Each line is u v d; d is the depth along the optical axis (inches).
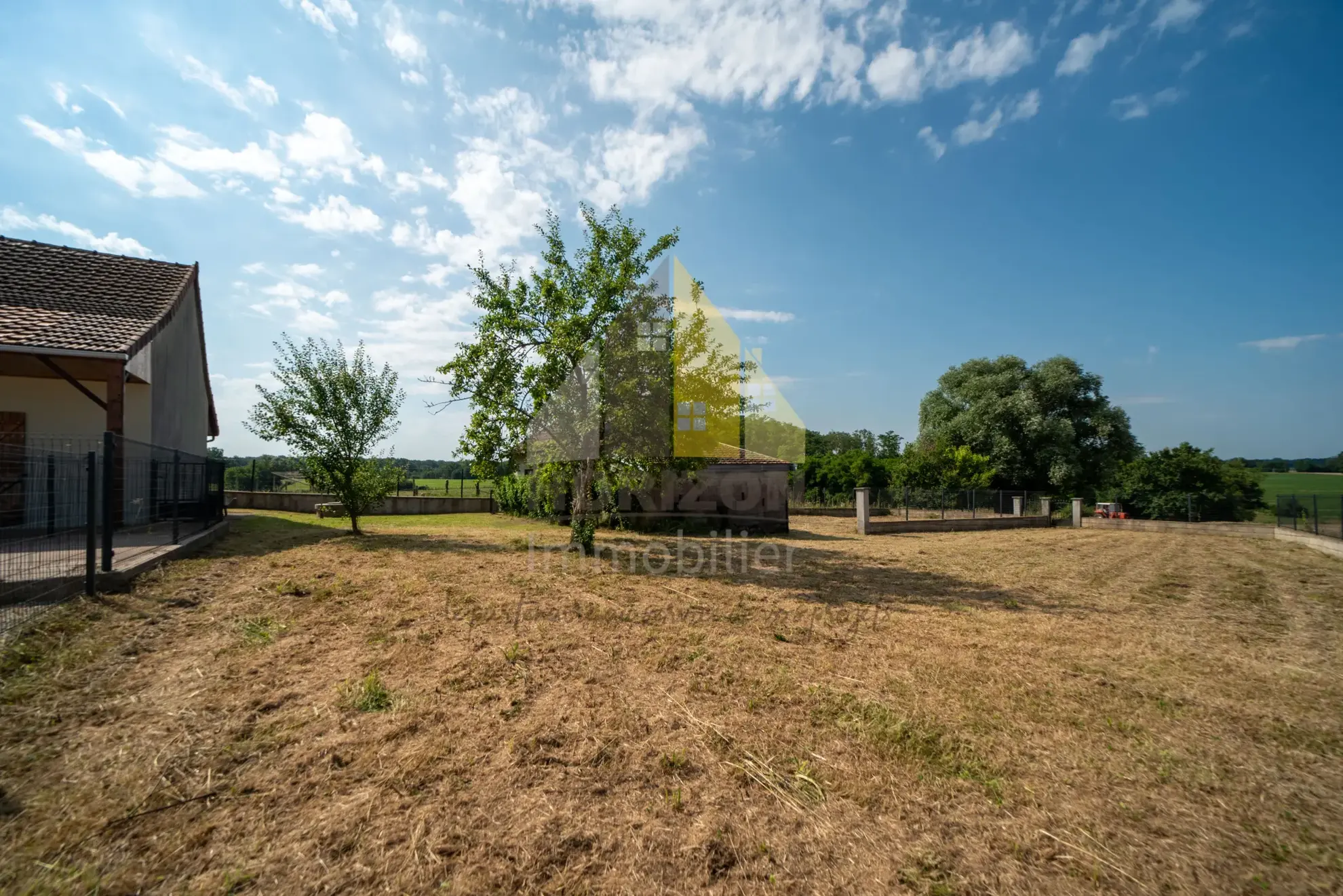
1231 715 168.7
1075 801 122.3
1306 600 348.2
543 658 194.1
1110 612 299.4
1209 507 964.6
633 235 395.9
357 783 117.1
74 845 95.2
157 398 486.6
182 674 163.0
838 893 93.2
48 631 179.3
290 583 268.2
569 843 102.5
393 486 494.3
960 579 387.9
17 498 209.8
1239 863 104.0
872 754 139.8
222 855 94.8
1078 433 1395.2
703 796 119.4
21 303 394.3
